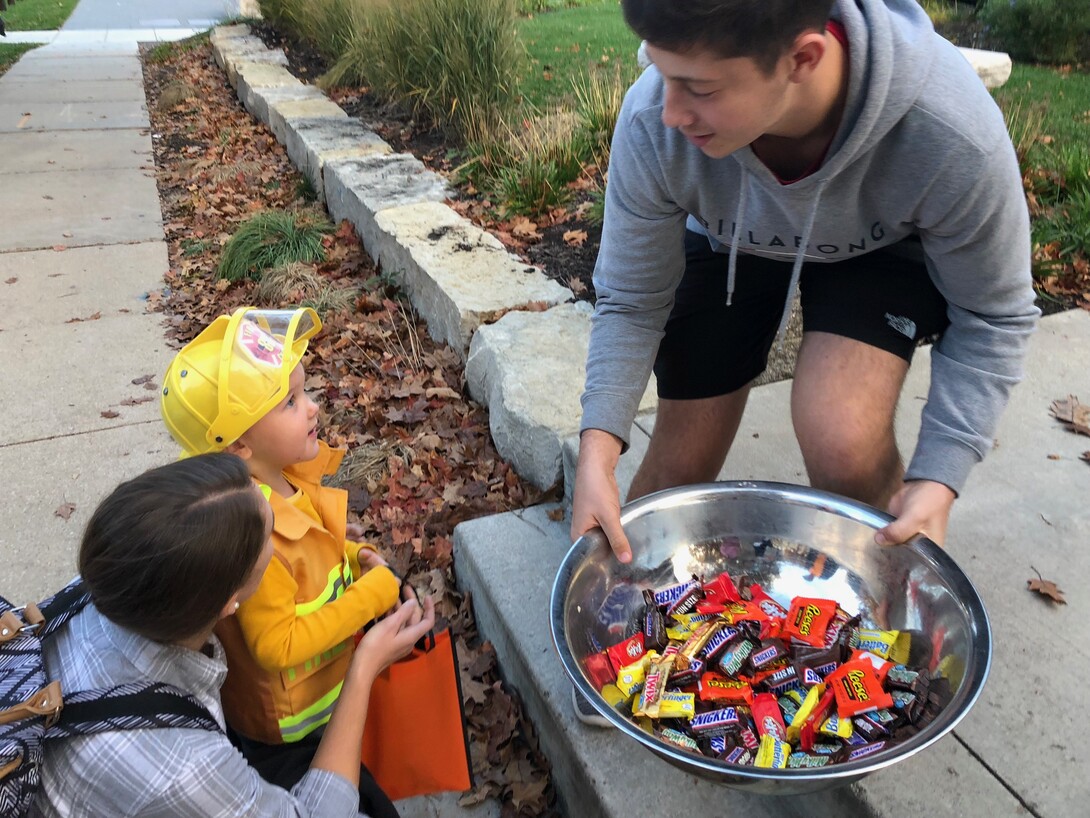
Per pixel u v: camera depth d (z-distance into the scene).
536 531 2.51
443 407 3.46
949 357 1.56
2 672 1.13
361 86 7.49
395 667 1.63
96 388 3.88
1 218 5.98
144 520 1.13
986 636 1.33
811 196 1.43
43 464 3.33
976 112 1.31
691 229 1.91
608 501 1.63
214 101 8.83
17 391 3.84
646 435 2.70
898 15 1.33
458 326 3.53
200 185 6.55
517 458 2.95
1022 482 2.39
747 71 1.13
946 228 1.41
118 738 1.11
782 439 2.65
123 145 7.77
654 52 1.14
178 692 1.19
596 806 1.79
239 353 1.51
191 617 1.17
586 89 5.85
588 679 1.40
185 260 5.27
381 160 5.50
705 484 1.73
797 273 1.56
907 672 1.46
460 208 4.71
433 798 2.08
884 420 1.63
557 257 4.14
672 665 1.54
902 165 1.36
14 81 10.27
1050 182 4.38
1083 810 1.51
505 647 2.27
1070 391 2.80
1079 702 1.72
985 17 8.42
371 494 3.07
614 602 1.67
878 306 1.63
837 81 1.29
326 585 1.61
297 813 1.30
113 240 5.64
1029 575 2.06
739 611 1.65
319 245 4.93
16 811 1.01
